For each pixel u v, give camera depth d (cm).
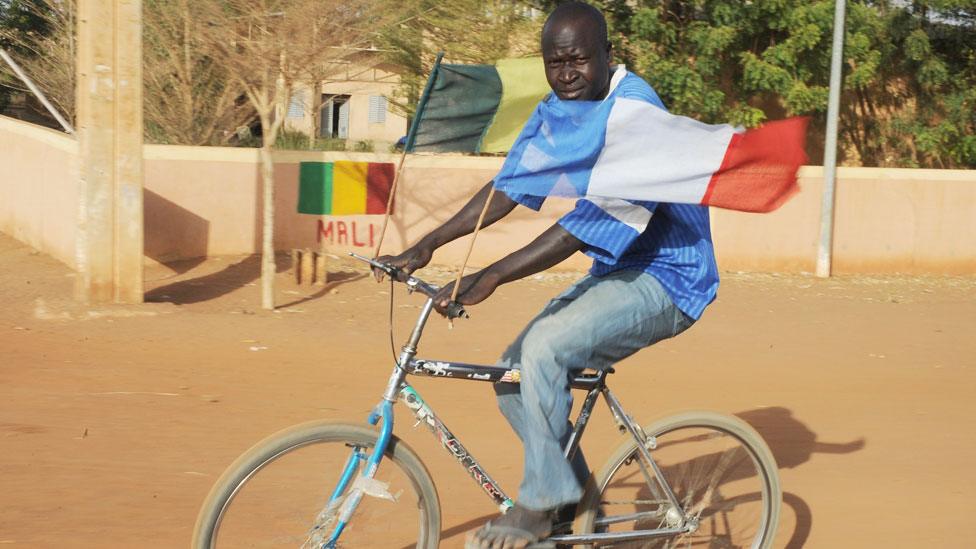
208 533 310
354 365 734
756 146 309
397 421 583
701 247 335
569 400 326
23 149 1248
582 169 313
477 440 553
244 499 315
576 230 312
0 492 437
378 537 335
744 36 1667
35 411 563
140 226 886
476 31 1584
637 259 332
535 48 1589
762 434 602
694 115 1625
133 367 685
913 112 1856
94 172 866
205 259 1152
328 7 970
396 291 1062
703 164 309
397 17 1309
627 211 313
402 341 826
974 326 1023
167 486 457
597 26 321
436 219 1227
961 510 480
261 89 1019
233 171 1166
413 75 1664
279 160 1179
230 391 637
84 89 856
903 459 561
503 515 337
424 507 338
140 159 880
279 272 1105
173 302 944
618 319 322
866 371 797
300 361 738
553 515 340
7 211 1316
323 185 1195
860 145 1872
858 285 1265
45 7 1975
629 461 360
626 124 308
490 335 873
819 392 719
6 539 388
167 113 1484
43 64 1897
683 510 370
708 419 370
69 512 419
